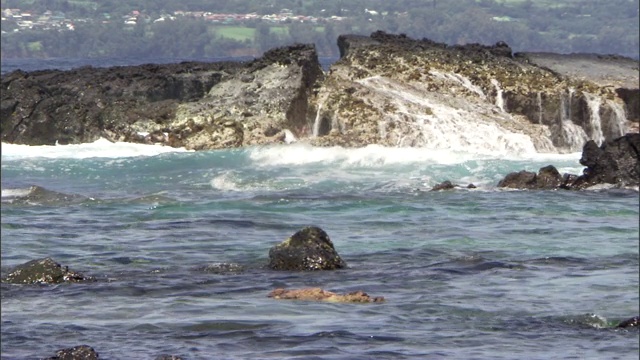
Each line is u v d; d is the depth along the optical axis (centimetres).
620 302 5647
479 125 11288
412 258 6725
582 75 12212
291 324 5150
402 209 8444
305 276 6212
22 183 9738
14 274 6069
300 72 11756
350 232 7575
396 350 4778
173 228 7694
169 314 5341
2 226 7712
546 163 10438
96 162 10606
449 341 4941
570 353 4800
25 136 11512
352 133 11200
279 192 9181
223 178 9775
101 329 5078
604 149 9500
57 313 5375
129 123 11506
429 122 11250
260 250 6981
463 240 7306
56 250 6994
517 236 7475
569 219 8112
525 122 11581
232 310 5416
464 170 10131
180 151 11031
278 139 11262
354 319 5259
